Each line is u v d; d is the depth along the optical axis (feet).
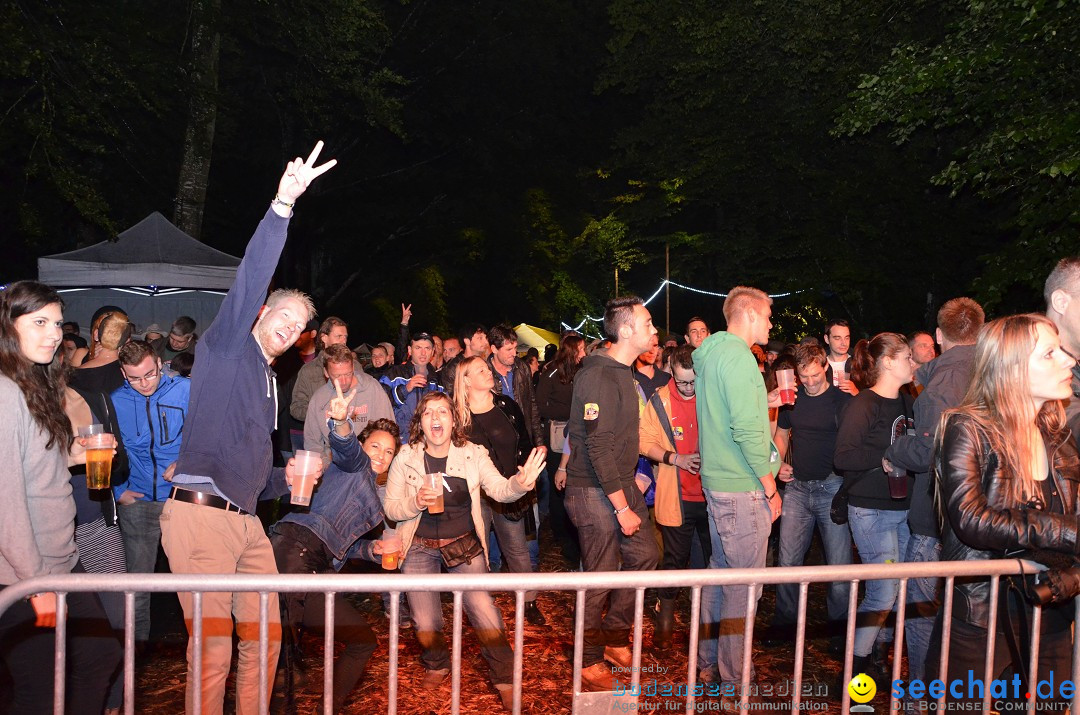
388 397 20.62
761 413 13.92
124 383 17.42
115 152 53.42
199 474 11.28
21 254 60.85
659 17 65.21
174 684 15.33
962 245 57.67
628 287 87.71
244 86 77.71
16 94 44.45
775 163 61.57
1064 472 9.69
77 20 44.55
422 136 88.02
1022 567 9.43
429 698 15.10
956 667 9.91
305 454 11.65
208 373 11.14
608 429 14.99
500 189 94.94
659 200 72.79
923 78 35.37
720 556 15.01
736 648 14.38
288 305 11.61
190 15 50.93
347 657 13.74
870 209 60.03
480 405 18.80
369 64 83.92
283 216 10.54
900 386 16.34
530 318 93.04
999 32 34.14
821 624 19.17
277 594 12.03
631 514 14.98
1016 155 33.53
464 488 14.55
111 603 14.19
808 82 59.52
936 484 10.03
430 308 85.51
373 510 14.40
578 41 93.71
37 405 10.09
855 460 15.65
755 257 66.90
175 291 41.06
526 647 17.71
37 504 10.11
